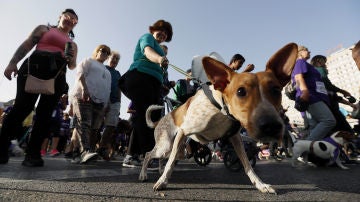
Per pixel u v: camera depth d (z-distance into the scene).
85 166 4.02
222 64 2.08
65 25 4.11
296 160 4.71
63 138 8.81
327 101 4.69
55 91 3.86
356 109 6.69
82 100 4.47
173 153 2.26
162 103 4.24
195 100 2.37
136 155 4.62
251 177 2.14
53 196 1.71
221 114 2.17
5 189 1.87
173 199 1.74
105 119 5.74
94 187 2.07
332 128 4.67
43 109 3.77
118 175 2.95
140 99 3.38
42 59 3.66
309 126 5.10
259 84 1.86
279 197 1.83
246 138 4.40
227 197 1.82
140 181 2.54
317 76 4.77
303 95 4.55
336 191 2.04
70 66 4.22
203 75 3.29
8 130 3.65
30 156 3.65
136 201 1.65
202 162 4.92
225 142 3.91
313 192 2.00
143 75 3.44
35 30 3.82
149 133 3.39
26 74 3.65
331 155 4.34
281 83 2.12
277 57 2.12
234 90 1.92
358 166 4.66
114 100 5.78
